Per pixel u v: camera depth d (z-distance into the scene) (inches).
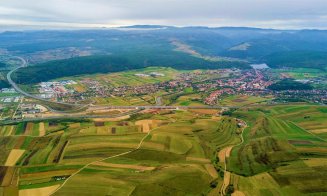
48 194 6082.7
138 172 6899.6
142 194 5925.2
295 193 5949.8
